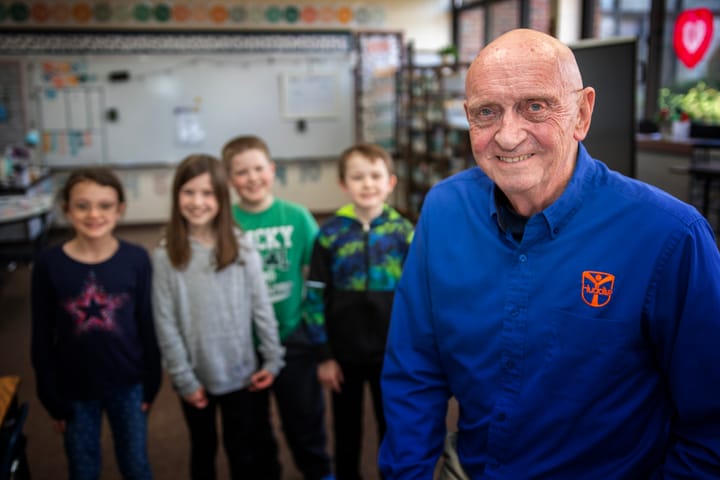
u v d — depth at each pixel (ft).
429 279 3.27
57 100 22.53
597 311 2.69
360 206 5.87
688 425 2.69
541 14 19.40
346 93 24.56
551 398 2.82
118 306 5.62
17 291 15.84
